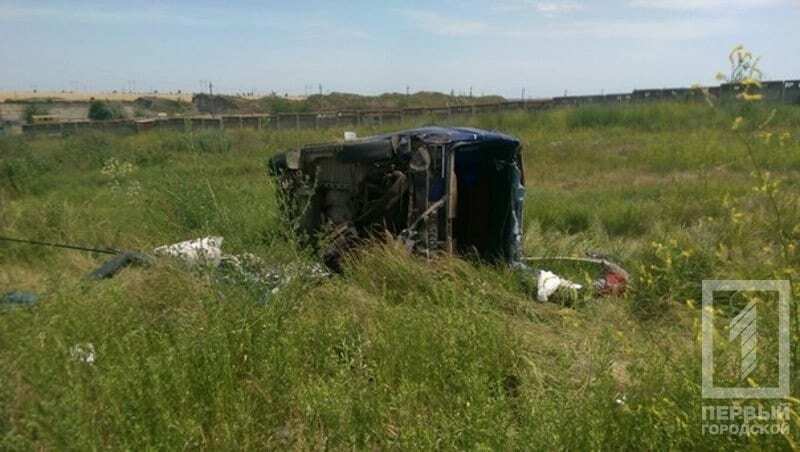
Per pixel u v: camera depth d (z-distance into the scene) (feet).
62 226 30.40
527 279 20.95
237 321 15.74
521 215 23.75
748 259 14.35
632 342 14.11
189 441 12.07
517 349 15.17
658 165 52.37
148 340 15.56
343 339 15.70
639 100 120.67
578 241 27.81
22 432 13.00
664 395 11.29
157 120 119.96
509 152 23.35
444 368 14.10
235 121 118.73
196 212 27.25
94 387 13.46
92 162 67.72
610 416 11.41
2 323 16.35
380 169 23.03
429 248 21.89
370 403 13.20
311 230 24.45
